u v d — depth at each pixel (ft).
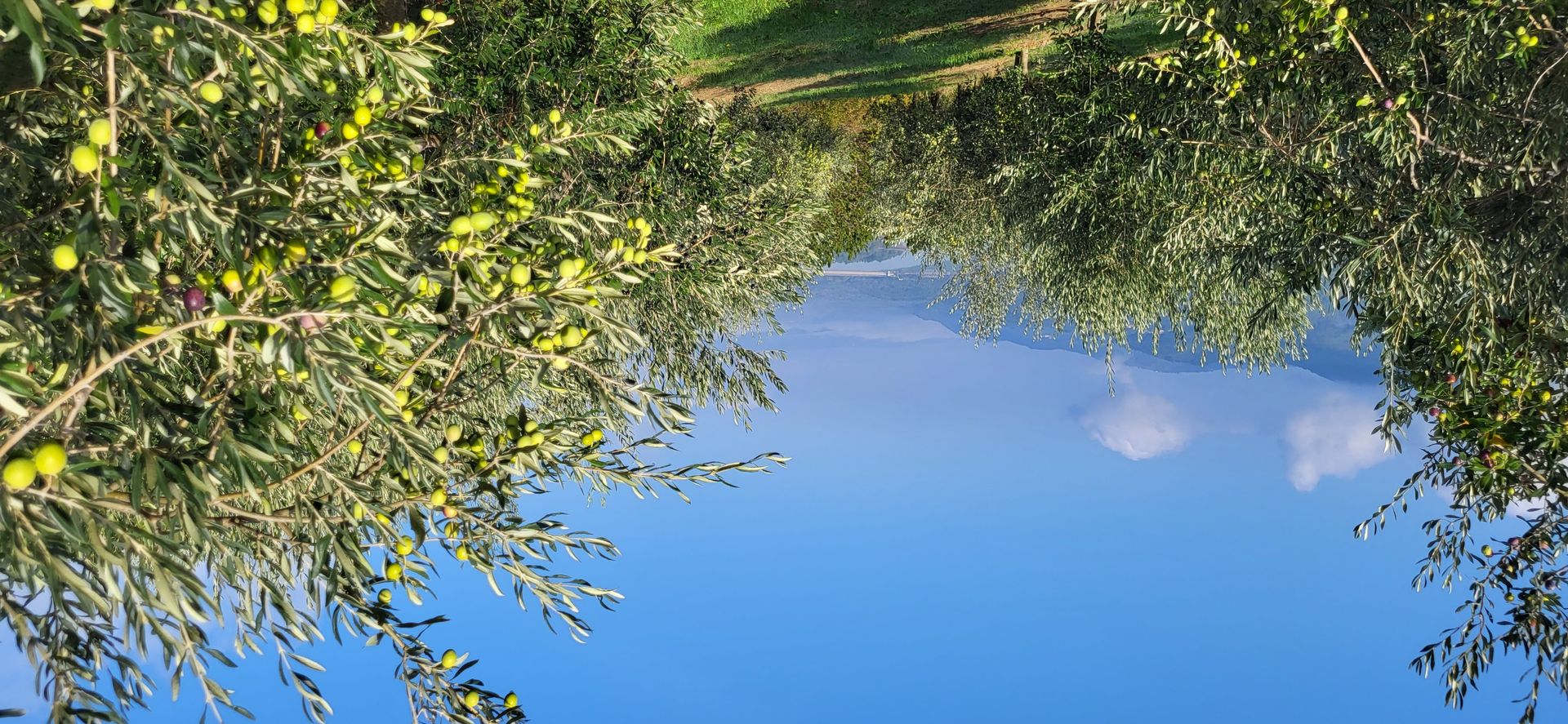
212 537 6.12
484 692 7.73
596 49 18.31
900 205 50.70
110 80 5.26
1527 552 11.87
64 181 6.73
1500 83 11.76
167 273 6.33
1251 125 14.58
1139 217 25.82
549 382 8.36
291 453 6.94
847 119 58.23
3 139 6.57
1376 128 12.23
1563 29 10.71
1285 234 15.06
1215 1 13.60
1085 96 26.16
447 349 8.64
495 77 16.70
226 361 5.90
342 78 8.20
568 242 10.50
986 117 38.93
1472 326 11.35
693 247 19.62
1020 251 37.93
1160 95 18.13
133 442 5.84
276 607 6.39
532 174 10.94
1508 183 11.74
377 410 5.58
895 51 46.34
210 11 5.87
